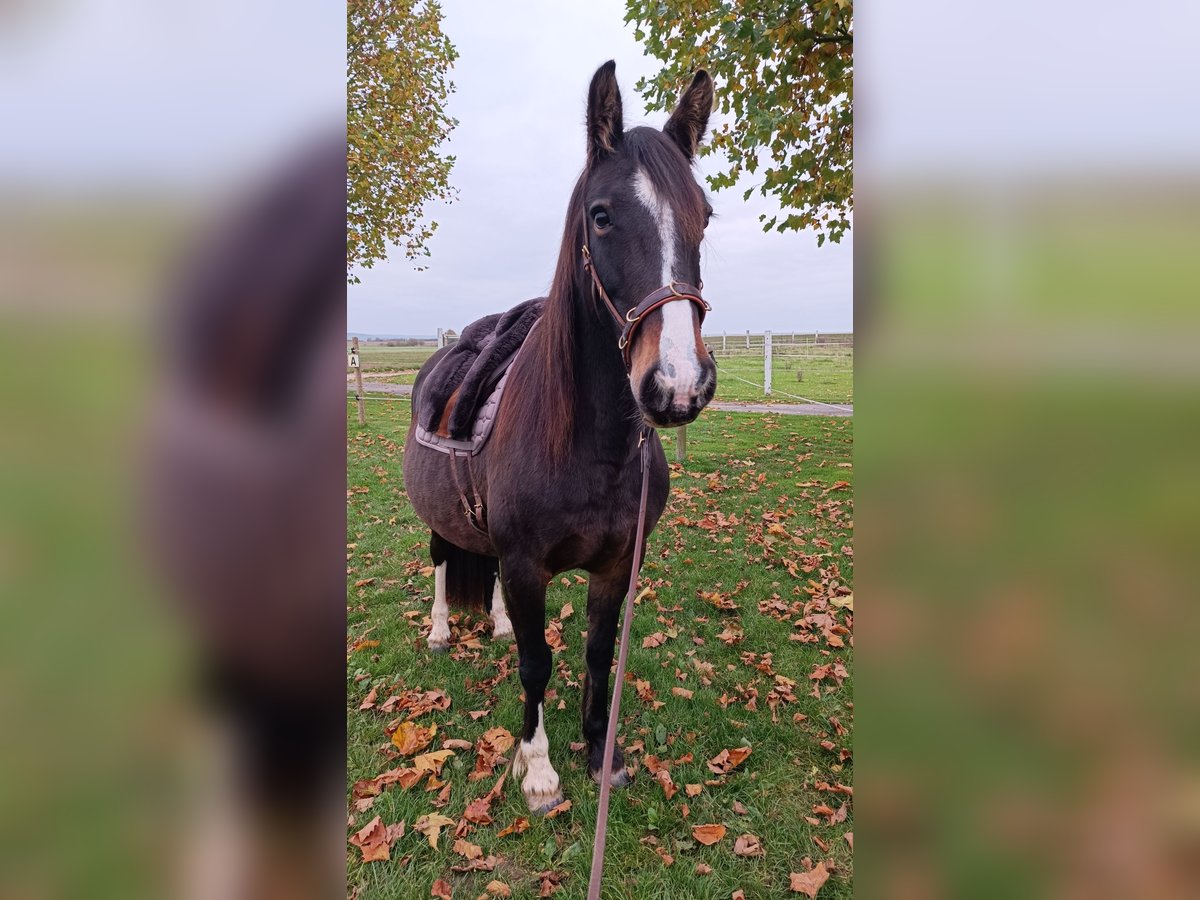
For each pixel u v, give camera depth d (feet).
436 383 8.00
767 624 10.78
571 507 6.01
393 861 6.26
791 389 42.50
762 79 15.42
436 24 24.44
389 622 11.12
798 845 6.37
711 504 17.34
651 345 4.58
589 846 6.37
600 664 7.19
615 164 5.08
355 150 22.33
